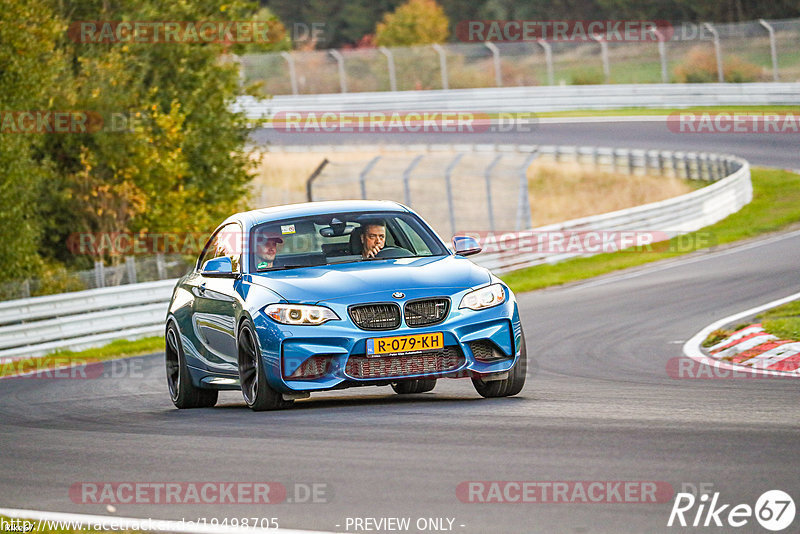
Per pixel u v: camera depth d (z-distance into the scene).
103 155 82.81
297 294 24.67
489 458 18.09
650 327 42.44
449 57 157.00
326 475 17.70
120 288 59.31
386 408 24.61
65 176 83.25
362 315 24.19
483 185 118.19
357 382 23.95
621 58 152.38
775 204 88.19
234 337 26.45
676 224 79.69
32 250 71.75
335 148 132.75
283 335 24.22
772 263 59.97
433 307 24.47
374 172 124.62
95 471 19.72
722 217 84.88
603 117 138.38
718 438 18.86
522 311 52.69
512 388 25.70
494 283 25.45
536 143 127.38
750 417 21.16
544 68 154.88
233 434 22.44
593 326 44.38
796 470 16.09
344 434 21.33
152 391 35.41
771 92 129.12
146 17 89.88
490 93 145.62
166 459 20.27
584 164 119.38
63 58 84.19
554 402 24.50
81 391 37.00
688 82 144.00
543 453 18.23
